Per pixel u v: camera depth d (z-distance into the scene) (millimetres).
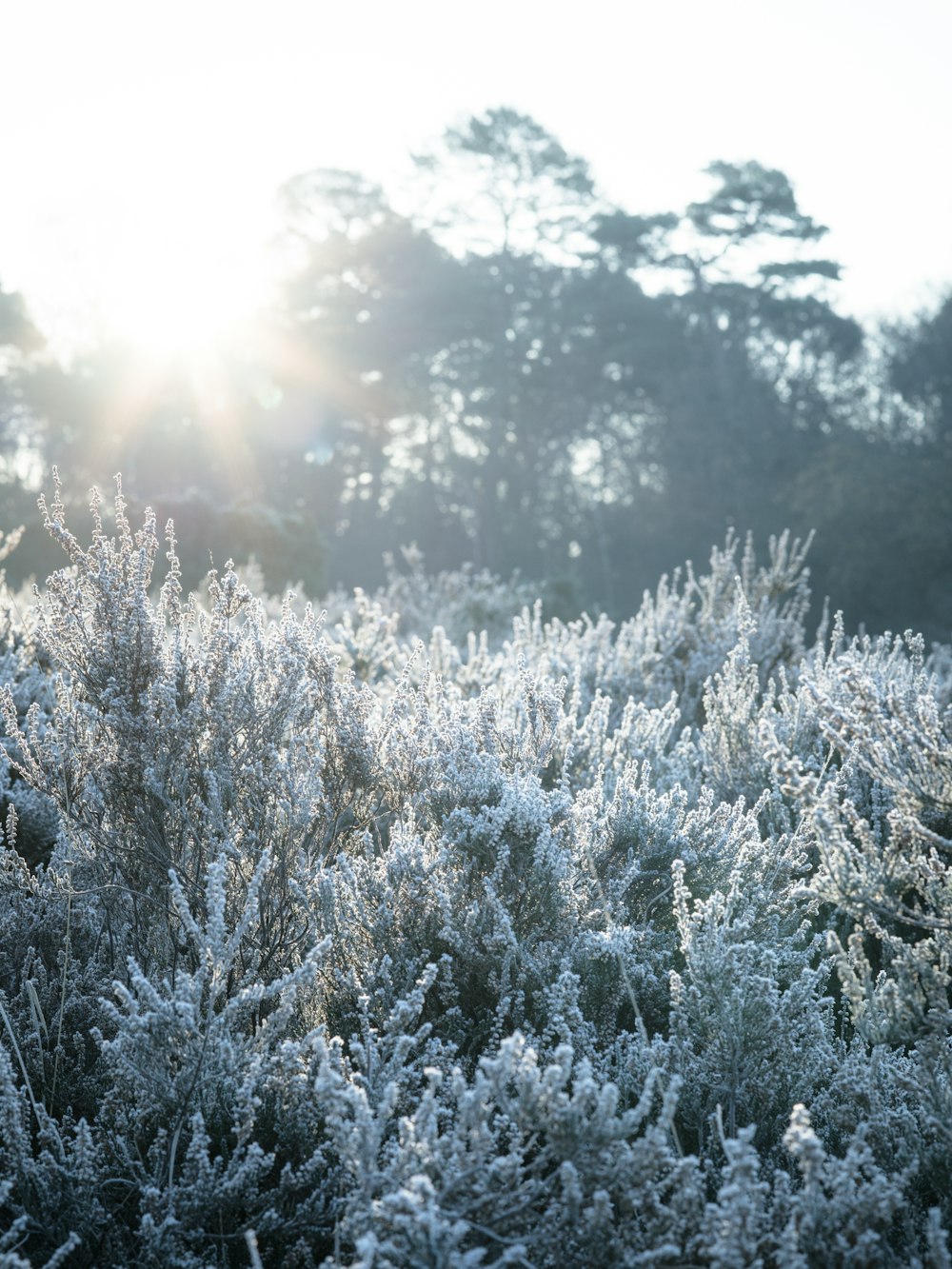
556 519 57344
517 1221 1946
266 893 3002
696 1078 2457
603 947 2709
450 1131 2178
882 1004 2361
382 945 2859
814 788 2451
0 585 5449
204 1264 2121
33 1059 2701
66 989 2928
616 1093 1900
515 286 60000
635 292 58219
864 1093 2309
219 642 3053
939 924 2336
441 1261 1745
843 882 2393
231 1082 2342
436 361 60844
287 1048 2359
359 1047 2287
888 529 45219
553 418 58656
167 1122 2410
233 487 57844
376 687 5562
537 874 2850
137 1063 2320
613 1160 1911
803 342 55062
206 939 2404
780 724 4227
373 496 62000
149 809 2963
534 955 2803
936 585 44500
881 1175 1930
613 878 3174
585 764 4004
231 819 2967
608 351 56969
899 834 2410
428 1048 2398
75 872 3080
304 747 3193
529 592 14672
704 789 3443
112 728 2932
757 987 2457
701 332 56750
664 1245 1820
